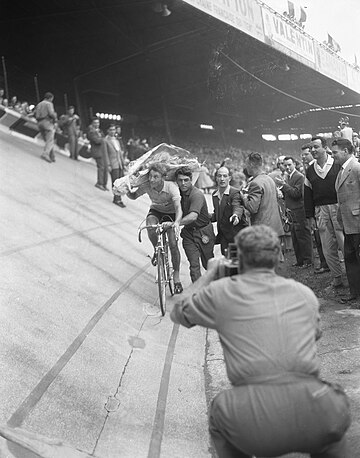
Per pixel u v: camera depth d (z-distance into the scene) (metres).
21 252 6.14
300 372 2.06
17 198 8.79
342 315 5.09
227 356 2.17
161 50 22.61
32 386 3.39
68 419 3.19
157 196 5.80
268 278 2.25
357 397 3.33
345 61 28.52
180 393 3.78
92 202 10.53
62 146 16.11
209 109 33.50
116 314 5.07
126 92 29.31
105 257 7.03
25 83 24.05
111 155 12.40
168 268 5.79
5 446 2.80
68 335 4.29
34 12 18.69
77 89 25.97
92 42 21.89
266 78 25.98
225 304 2.19
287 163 7.52
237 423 2.02
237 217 5.52
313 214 6.11
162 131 32.53
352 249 5.42
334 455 2.15
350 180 5.22
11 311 4.39
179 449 3.11
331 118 34.88
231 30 18.28
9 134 14.72
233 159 31.94
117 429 3.24
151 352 4.47
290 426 1.98
